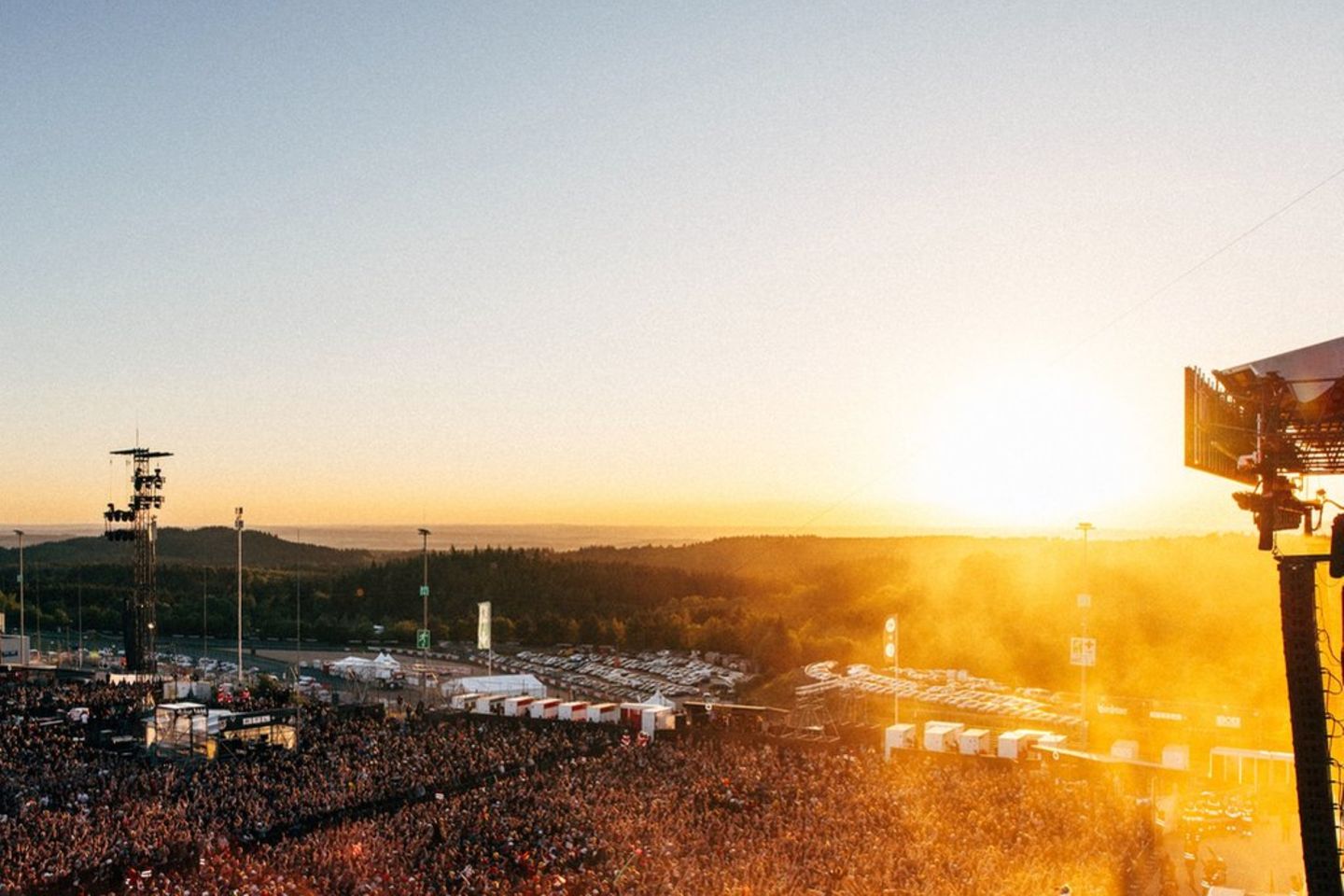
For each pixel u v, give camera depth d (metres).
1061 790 69.25
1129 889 54.56
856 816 63.19
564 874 54.41
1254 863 59.38
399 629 198.75
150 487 130.38
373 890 52.09
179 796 69.25
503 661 174.62
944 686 136.75
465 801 68.50
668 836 59.47
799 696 125.88
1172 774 76.06
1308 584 24.77
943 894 49.06
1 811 64.50
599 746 85.75
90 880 55.31
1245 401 26.14
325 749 82.69
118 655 171.00
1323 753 24.27
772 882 50.75
